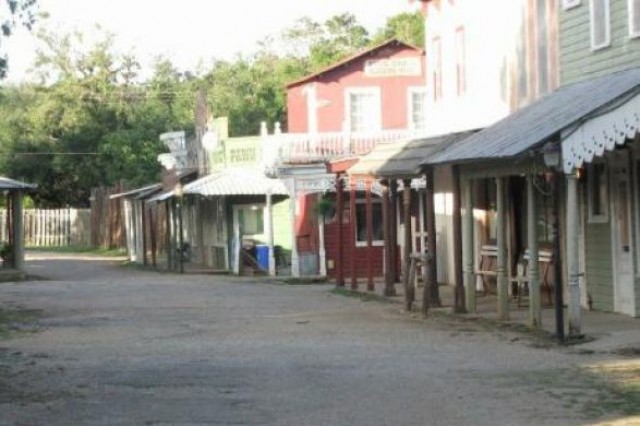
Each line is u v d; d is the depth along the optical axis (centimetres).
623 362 1620
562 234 2405
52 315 2595
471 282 2370
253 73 7638
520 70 2598
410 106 4719
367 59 4691
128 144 6725
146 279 4003
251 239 4359
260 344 1953
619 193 2183
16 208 4281
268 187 4216
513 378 1496
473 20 2877
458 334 2030
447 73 3084
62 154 7081
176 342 2006
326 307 2725
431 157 2420
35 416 1268
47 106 7156
